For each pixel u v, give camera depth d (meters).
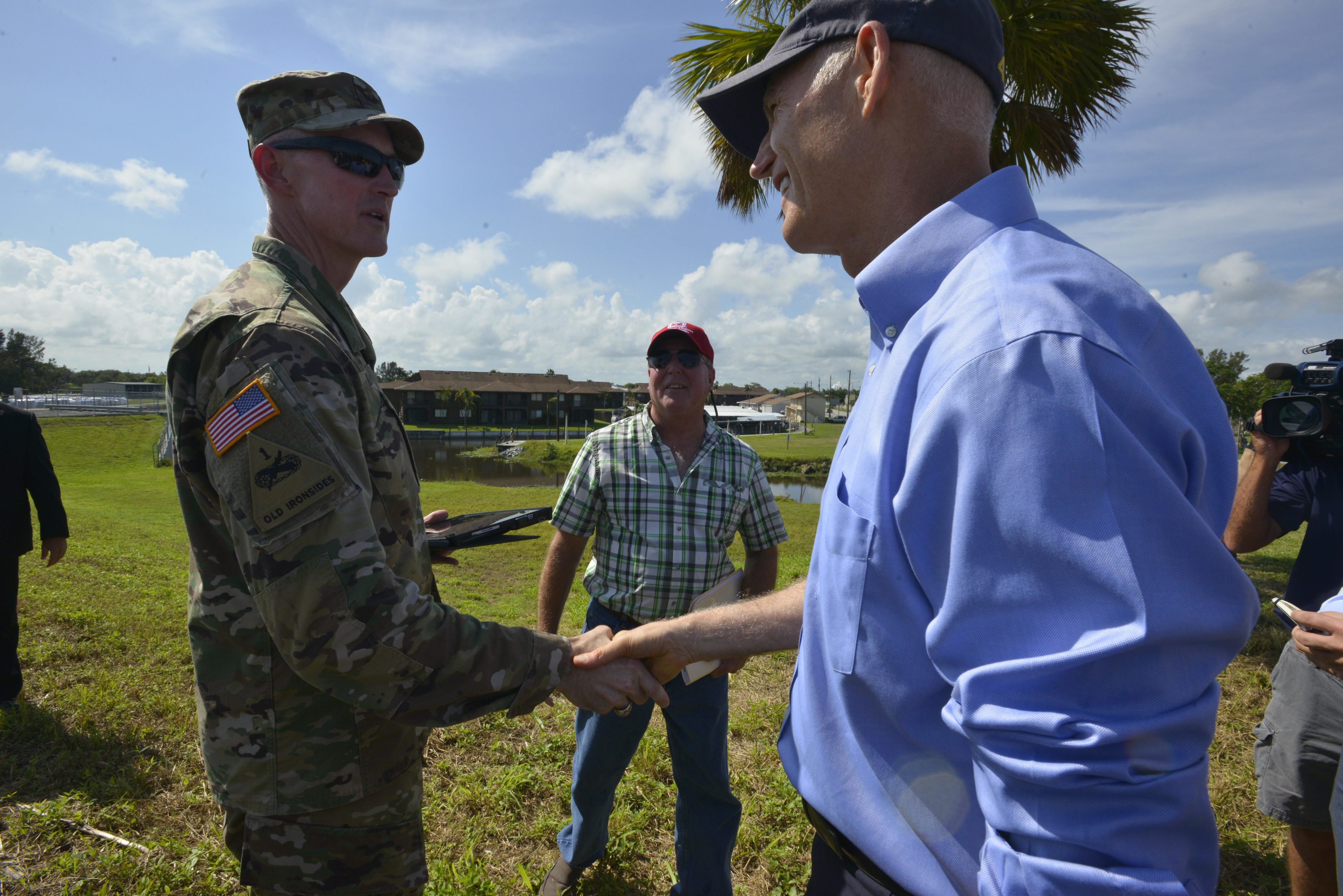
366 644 1.18
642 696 1.47
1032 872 0.67
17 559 3.73
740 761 3.33
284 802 1.37
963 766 0.83
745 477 2.49
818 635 1.00
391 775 1.47
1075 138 6.34
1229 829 2.78
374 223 1.66
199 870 2.46
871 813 0.93
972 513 0.71
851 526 0.89
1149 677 0.65
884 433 0.86
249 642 1.36
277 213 1.62
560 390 100.06
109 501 17.50
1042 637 0.68
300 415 1.19
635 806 2.98
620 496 2.43
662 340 2.43
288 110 1.56
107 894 2.30
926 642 0.78
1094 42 5.71
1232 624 0.66
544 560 9.52
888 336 0.94
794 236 1.16
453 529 1.89
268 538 1.16
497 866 2.61
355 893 1.44
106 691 3.87
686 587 2.41
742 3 6.26
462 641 1.27
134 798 2.90
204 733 1.41
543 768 3.21
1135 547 0.64
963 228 0.89
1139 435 0.68
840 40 1.00
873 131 0.98
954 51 0.94
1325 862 2.07
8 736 3.37
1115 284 0.78
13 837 2.61
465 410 94.06
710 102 1.26
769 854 2.62
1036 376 0.69
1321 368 2.18
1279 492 2.29
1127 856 0.65
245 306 1.27
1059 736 0.65
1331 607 1.63
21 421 3.92
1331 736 1.98
